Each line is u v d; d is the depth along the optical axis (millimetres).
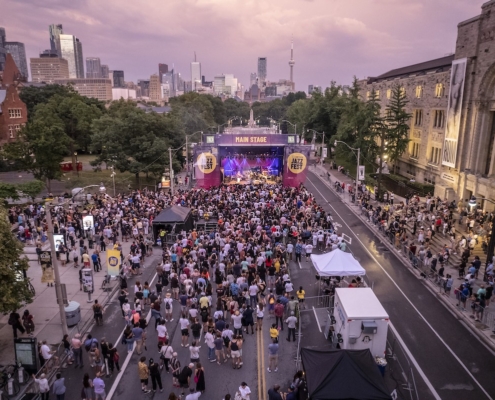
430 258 30625
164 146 61375
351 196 56625
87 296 27156
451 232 35781
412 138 65000
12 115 82312
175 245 31781
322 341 21938
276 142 59656
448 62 57469
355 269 25031
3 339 22078
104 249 35094
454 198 45719
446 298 26891
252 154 69000
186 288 24234
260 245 31484
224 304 23250
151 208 42281
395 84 72562
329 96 96125
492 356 20594
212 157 58531
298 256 33562
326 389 13977
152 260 33750
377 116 71438
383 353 18922
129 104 105500
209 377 18781
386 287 28734
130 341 20438
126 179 71188
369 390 14016
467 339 22125
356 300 19969
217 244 32062
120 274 29266
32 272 31188
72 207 45656
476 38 41750
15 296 19641
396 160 70250
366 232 42156
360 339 18734
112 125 63969
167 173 65062
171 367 17766
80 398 17328
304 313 25078
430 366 19672
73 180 68562
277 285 25281
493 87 40750
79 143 90250
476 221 35969
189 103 128250
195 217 42188
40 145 54562
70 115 88375
